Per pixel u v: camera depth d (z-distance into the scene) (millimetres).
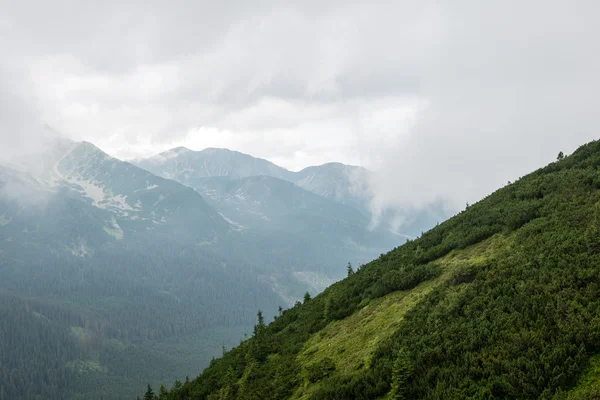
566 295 16266
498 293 19125
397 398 15930
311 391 21219
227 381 31875
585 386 12148
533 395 12750
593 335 13547
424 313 21641
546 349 13883
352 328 26656
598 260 17406
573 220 22844
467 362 15500
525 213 27734
